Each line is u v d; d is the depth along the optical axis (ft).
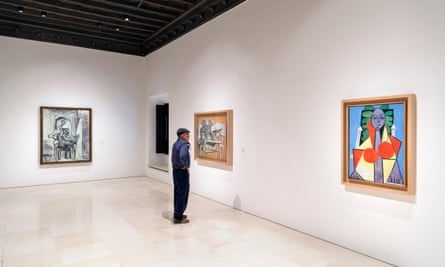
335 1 12.51
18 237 13.52
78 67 27.43
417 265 10.05
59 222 15.67
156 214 17.19
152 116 30.68
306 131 13.79
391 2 10.69
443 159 9.48
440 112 9.53
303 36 13.88
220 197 19.62
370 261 11.02
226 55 18.88
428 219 9.82
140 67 30.71
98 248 12.30
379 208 11.10
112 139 29.32
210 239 13.25
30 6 20.66
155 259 11.27
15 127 24.84
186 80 23.27
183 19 22.57
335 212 12.61
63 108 26.66
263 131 16.14
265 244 12.66
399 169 10.41
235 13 18.08
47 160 26.08
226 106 18.90
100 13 22.06
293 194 14.46
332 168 12.71
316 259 11.20
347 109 12.04
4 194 22.29
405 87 10.33
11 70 24.59
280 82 15.08
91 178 28.27
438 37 9.55
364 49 11.50
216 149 19.60
